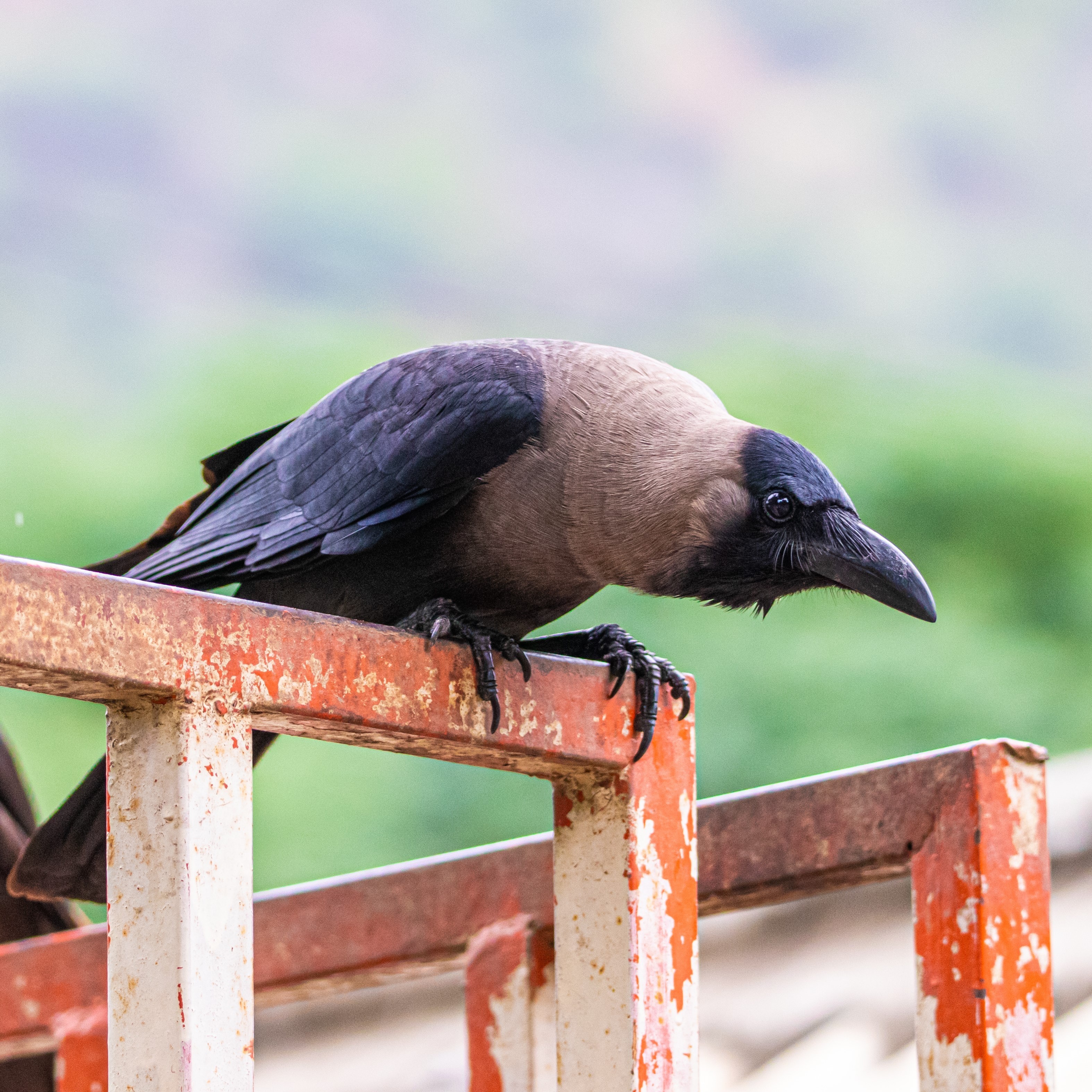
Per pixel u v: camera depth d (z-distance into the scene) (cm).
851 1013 766
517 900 422
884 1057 732
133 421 1712
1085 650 1509
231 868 277
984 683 1427
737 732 1355
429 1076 793
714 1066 761
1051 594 1553
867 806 390
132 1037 271
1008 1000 367
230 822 279
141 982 271
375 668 310
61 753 1336
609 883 347
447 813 1349
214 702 280
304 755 1355
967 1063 365
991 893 370
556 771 349
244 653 286
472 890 429
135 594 271
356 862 1316
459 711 325
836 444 1692
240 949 275
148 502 1609
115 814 279
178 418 1697
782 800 404
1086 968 775
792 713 1364
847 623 1420
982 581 1562
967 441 1669
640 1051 336
